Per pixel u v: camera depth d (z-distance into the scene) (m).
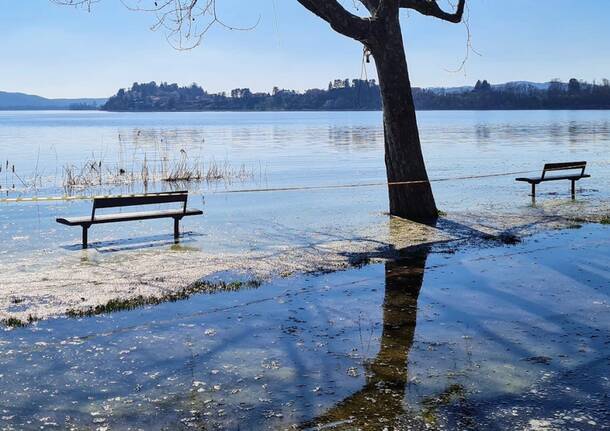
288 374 6.13
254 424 5.10
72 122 165.00
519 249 11.95
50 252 12.55
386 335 7.26
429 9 16.02
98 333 7.38
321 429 5.00
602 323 7.62
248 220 16.69
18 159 42.12
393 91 15.58
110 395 5.68
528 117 166.38
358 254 11.73
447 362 6.40
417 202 16.06
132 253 12.34
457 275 10.05
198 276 10.17
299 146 57.44
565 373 6.08
